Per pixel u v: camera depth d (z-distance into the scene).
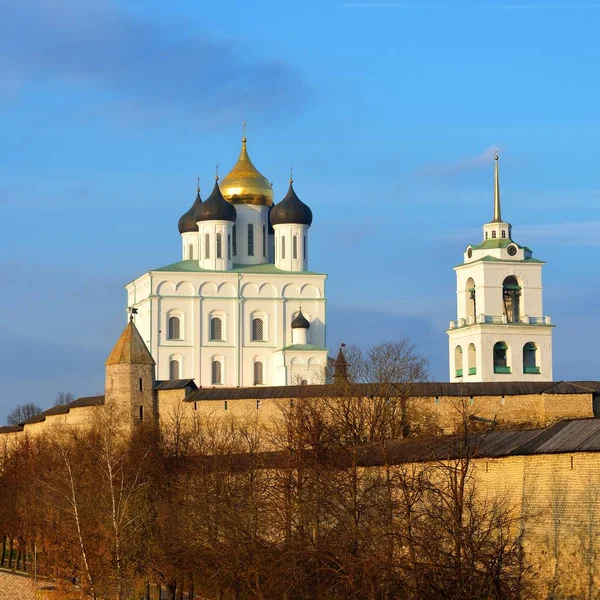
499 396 131.75
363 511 81.44
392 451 97.69
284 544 82.00
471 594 65.25
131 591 98.06
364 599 69.69
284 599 77.38
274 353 199.75
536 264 180.75
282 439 113.81
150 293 198.75
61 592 103.00
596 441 80.75
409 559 71.12
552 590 80.75
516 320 180.50
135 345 145.38
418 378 153.62
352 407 119.62
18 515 127.25
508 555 66.50
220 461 109.25
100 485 109.06
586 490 79.94
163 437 127.62
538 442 85.31
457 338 182.12
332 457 94.75
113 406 143.88
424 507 77.88
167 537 97.12
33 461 132.62
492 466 87.19
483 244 182.38
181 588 95.00
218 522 91.31
